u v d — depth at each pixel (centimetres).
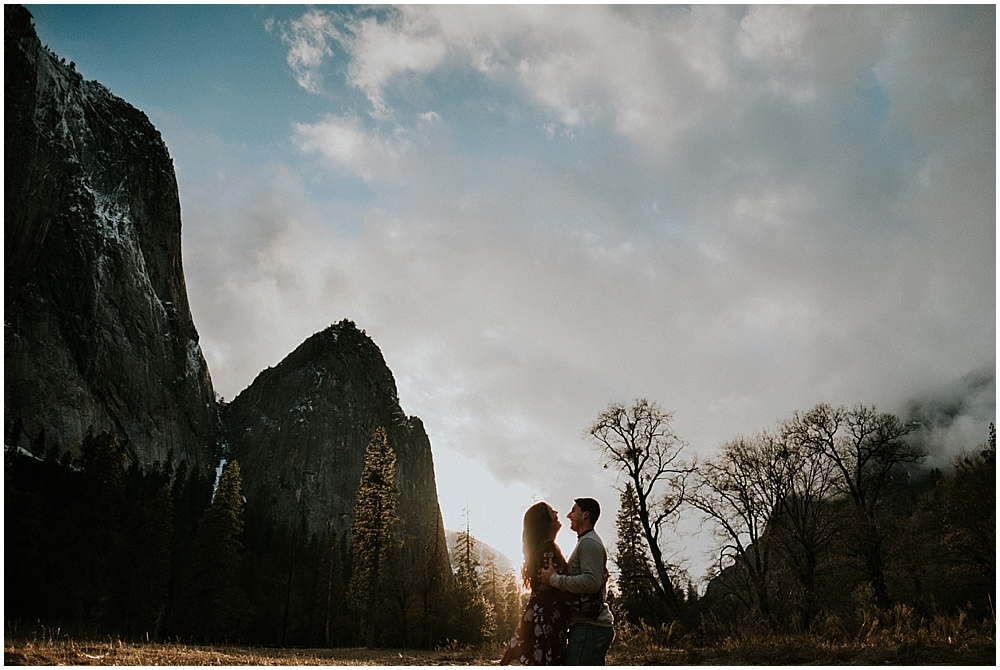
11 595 4934
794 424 3319
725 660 1694
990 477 3136
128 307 17425
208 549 6012
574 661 527
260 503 18075
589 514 574
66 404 13788
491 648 3100
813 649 1617
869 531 3028
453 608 6800
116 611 5372
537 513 577
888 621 1912
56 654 1165
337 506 19962
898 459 3309
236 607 6812
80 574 5397
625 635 2491
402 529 19338
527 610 555
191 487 12744
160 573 5803
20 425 12012
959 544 3120
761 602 2720
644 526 3016
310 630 7956
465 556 7969
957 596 3031
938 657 1340
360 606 6475
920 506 3419
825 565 3002
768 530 3038
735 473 3123
